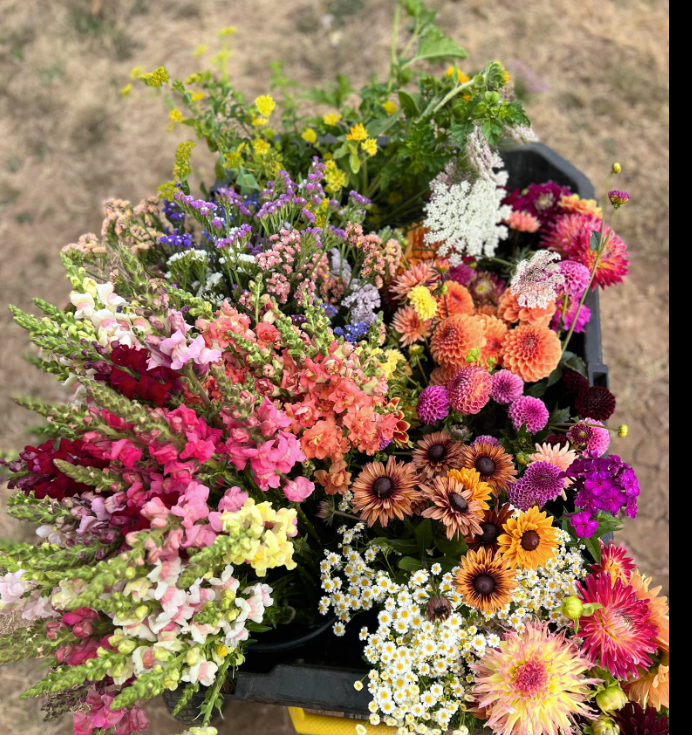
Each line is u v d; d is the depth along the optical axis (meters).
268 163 1.48
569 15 3.15
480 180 1.50
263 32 3.25
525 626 1.08
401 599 1.10
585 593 1.08
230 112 1.74
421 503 1.22
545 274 1.30
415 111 1.65
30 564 0.86
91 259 1.39
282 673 1.15
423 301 1.31
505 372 1.33
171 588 0.84
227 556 0.86
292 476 1.24
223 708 1.99
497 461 1.20
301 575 1.31
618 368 2.45
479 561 1.09
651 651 1.02
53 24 3.38
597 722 1.03
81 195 2.95
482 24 3.13
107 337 0.96
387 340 1.53
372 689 1.06
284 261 1.30
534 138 1.49
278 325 0.99
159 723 2.01
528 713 0.97
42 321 0.91
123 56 3.27
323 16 3.25
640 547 2.19
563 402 1.56
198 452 0.85
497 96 1.41
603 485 1.12
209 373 0.96
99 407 0.92
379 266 1.39
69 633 0.90
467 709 1.07
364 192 1.79
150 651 0.86
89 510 0.91
